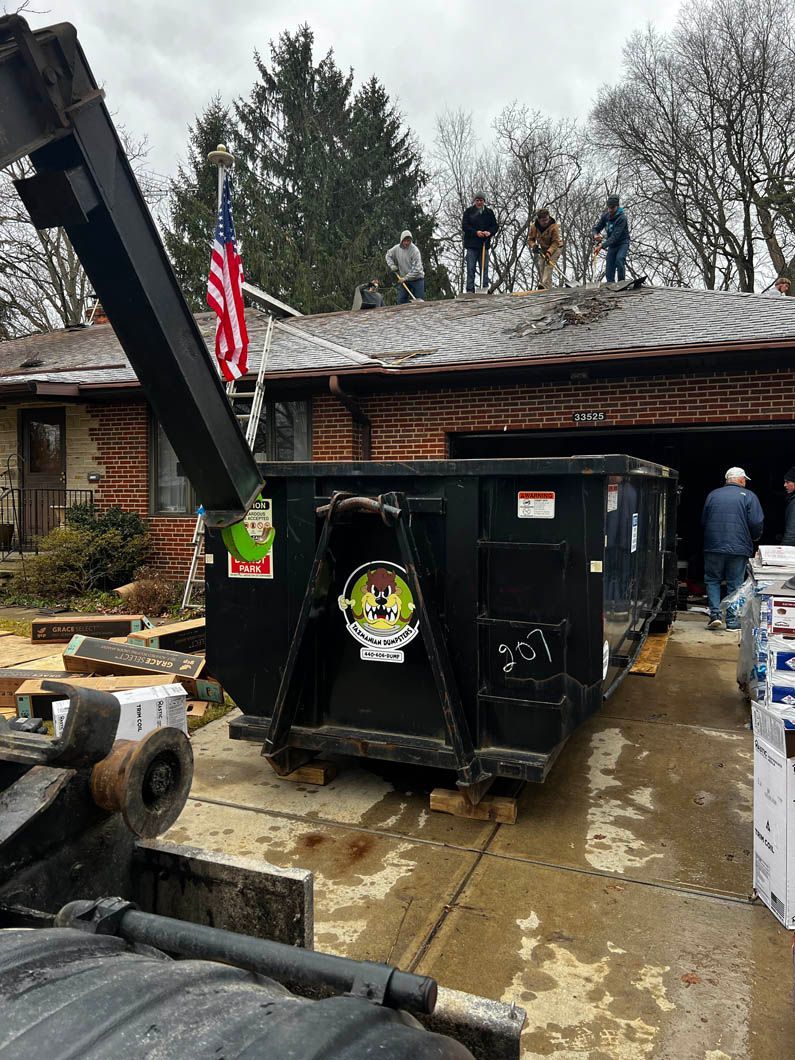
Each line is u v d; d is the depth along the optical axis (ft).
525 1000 8.21
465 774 12.14
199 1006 2.98
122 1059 2.58
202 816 12.85
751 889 10.46
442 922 9.69
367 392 33.68
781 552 19.04
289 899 5.51
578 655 11.92
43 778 4.68
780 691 12.82
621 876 10.84
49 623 23.84
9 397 36.83
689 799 13.52
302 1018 2.95
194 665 18.38
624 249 44.32
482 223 49.08
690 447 47.85
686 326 30.27
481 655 12.55
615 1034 7.70
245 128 113.70
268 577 13.84
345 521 13.05
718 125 93.50
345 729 13.51
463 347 32.96
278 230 105.40
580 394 30.63
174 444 5.78
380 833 12.23
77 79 4.45
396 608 13.01
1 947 3.42
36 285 81.46
